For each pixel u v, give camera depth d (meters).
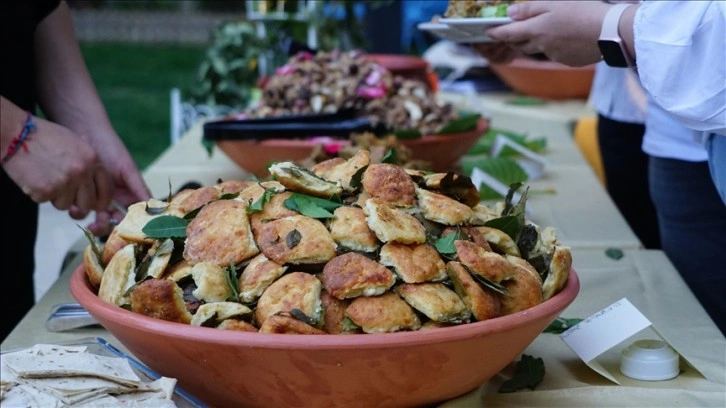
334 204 1.00
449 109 2.13
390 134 1.83
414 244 0.97
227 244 0.97
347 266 0.93
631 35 1.30
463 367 0.95
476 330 0.91
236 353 0.90
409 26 4.09
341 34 3.38
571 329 1.14
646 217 2.79
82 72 1.75
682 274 1.88
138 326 0.93
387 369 0.91
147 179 2.18
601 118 2.74
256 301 0.95
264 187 1.05
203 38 10.80
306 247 0.95
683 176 1.85
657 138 1.93
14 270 1.76
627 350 1.13
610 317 1.13
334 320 0.93
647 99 2.00
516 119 3.00
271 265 0.95
